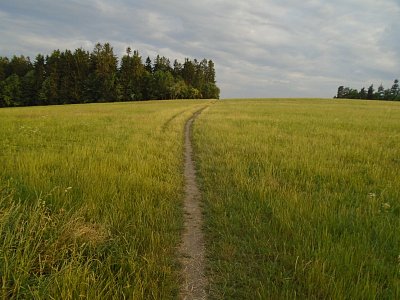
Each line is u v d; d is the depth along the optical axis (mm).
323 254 4004
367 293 3307
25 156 8625
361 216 5273
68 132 15102
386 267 3801
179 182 7617
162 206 5781
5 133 13938
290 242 4520
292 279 3719
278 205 5738
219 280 3861
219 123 21359
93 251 4043
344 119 26203
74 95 86812
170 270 3910
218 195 6750
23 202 5184
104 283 3488
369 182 7758
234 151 11312
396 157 10586
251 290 3652
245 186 7125
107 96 87875
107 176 7078
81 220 4715
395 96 133625
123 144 12148
